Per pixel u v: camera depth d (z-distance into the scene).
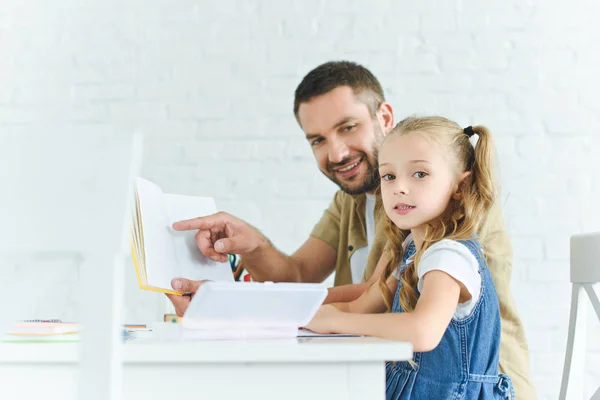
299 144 2.38
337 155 2.15
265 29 2.41
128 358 0.76
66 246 0.72
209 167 2.38
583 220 2.29
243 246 1.61
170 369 0.77
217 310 0.88
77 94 2.41
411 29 2.39
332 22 2.41
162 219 1.29
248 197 2.37
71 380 0.77
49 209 0.72
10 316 0.78
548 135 2.33
